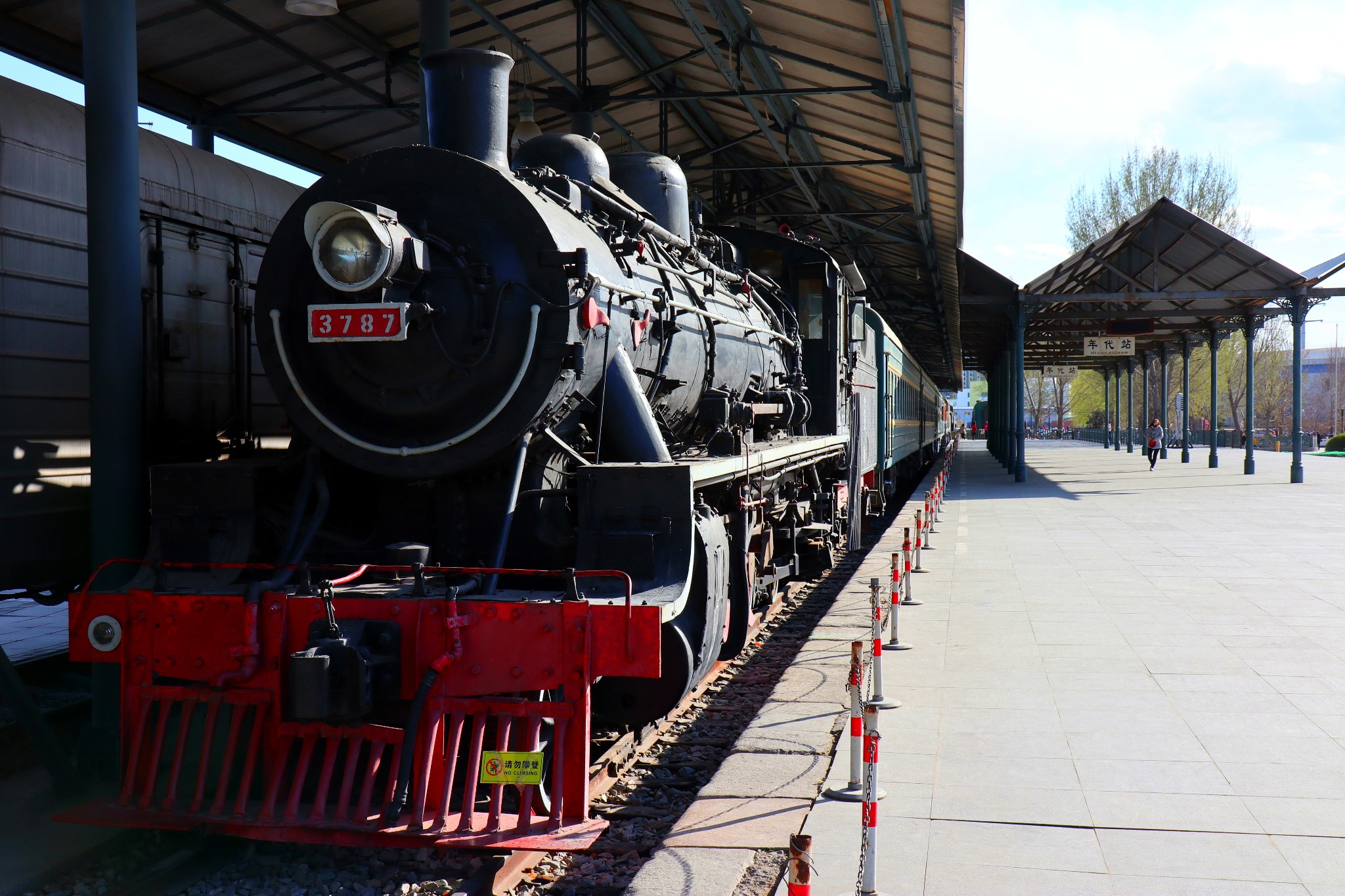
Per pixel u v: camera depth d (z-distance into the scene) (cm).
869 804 375
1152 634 827
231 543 516
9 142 604
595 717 629
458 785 485
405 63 1135
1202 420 7844
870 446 1602
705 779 551
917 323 3712
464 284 507
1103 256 2297
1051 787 490
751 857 412
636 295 596
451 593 434
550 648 427
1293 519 1733
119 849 482
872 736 377
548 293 505
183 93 1100
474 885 425
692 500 495
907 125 1280
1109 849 419
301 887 436
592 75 1327
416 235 509
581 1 1091
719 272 866
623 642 421
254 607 440
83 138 668
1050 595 1016
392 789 422
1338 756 531
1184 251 2273
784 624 945
